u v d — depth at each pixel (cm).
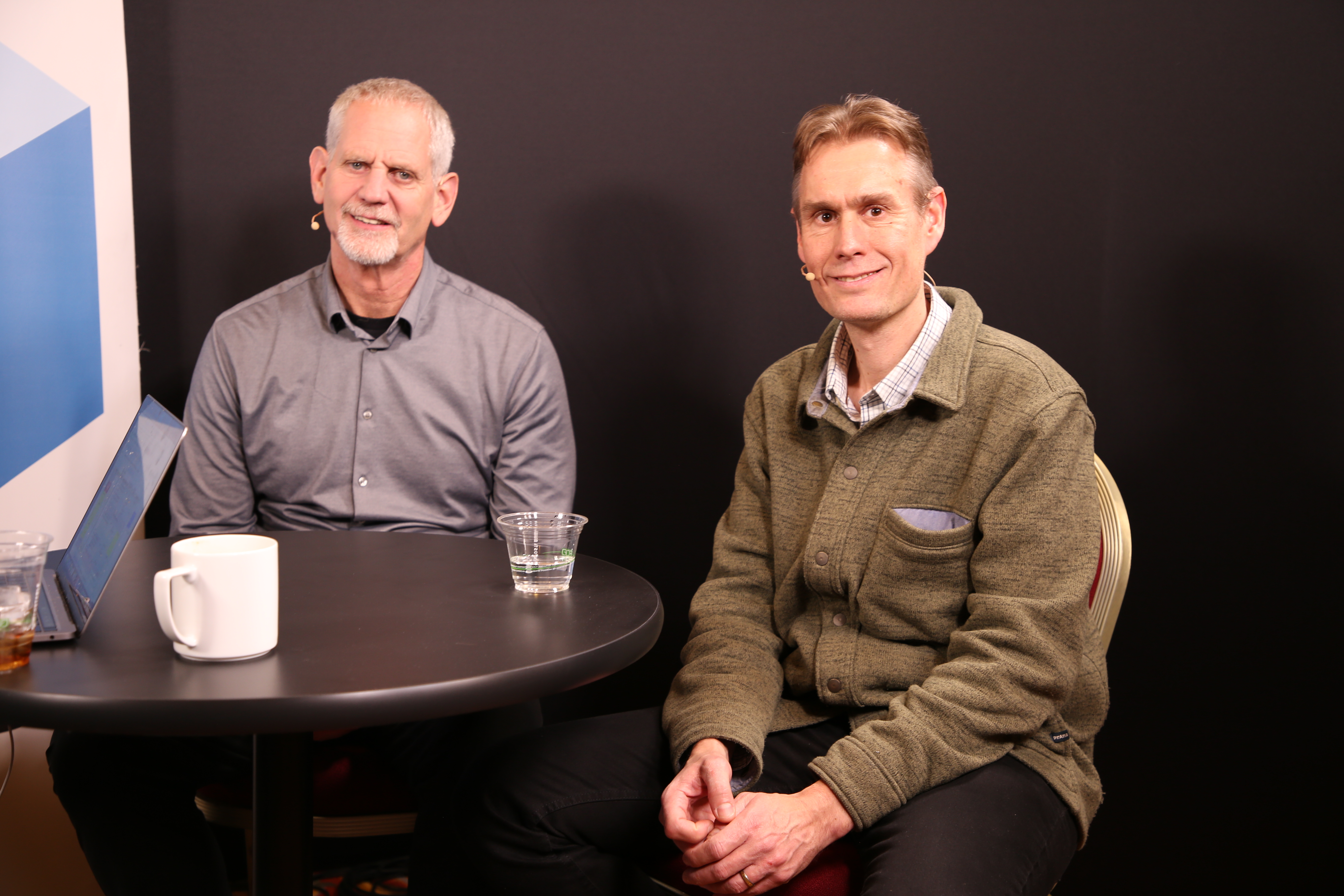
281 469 185
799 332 209
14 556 90
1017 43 199
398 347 186
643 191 208
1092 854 209
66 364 201
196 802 152
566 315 212
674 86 206
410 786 151
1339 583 201
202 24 205
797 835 110
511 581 127
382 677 90
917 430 136
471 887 144
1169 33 197
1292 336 199
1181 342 201
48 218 197
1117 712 207
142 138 207
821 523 138
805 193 138
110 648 97
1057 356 204
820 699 135
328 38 206
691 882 113
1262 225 198
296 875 116
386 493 185
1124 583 143
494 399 188
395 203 179
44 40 195
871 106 138
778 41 203
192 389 188
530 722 171
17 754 192
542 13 205
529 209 210
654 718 143
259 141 208
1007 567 125
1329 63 194
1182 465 203
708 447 214
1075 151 200
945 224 186
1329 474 200
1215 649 204
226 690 85
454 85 207
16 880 194
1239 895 206
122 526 105
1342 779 203
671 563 217
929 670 131
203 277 211
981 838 110
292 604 115
